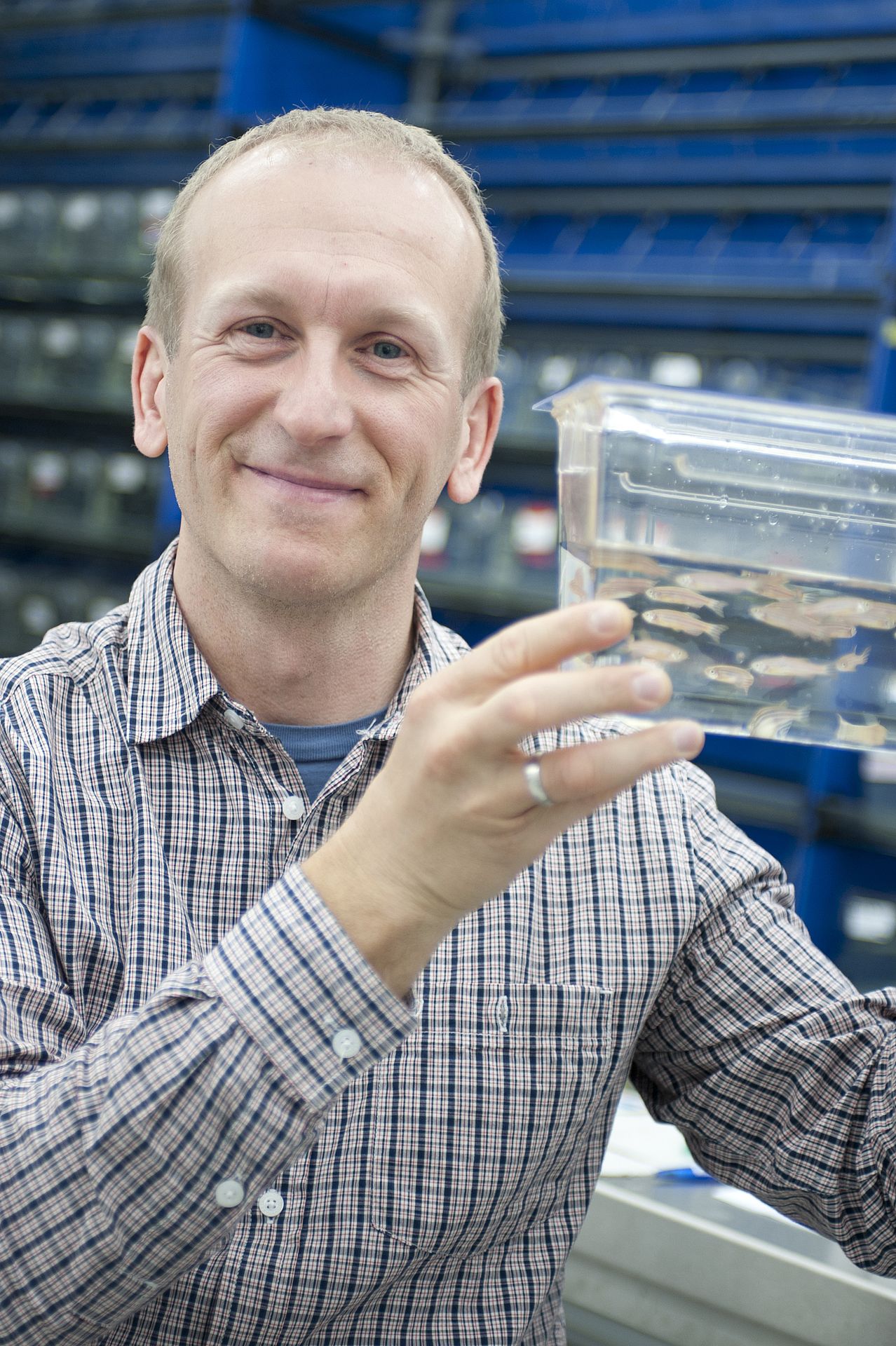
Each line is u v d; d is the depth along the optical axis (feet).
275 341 3.14
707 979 3.72
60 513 15.56
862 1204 3.45
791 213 13.14
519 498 13.94
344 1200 3.21
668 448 2.26
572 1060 3.46
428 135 3.48
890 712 2.42
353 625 3.42
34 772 3.30
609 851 3.68
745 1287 4.00
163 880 3.30
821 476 2.31
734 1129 3.72
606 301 13.39
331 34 14.16
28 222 15.89
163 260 3.50
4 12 16.16
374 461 3.16
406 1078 3.33
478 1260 3.39
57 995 3.04
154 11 14.71
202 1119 2.37
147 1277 2.46
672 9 13.58
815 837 11.26
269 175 3.16
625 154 13.89
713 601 2.31
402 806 2.21
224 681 3.54
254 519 3.16
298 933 2.35
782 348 12.98
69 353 15.75
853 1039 3.49
